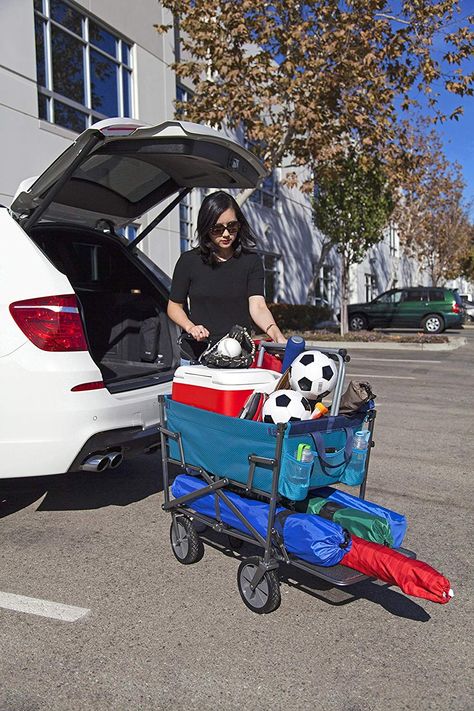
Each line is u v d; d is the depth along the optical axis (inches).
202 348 160.1
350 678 99.5
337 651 106.9
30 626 113.7
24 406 136.9
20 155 414.3
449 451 237.3
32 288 138.2
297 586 129.6
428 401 341.7
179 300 151.0
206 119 518.9
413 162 566.6
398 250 1526.8
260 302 147.1
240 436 116.8
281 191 883.4
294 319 802.2
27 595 124.7
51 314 137.9
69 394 138.5
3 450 138.3
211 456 125.4
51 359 137.6
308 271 979.9
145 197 184.5
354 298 1189.1
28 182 154.9
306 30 503.5
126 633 111.7
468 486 195.5
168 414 136.7
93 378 142.5
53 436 138.0
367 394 122.0
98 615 117.5
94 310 199.6
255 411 121.0
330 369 121.1
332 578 105.7
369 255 1273.4
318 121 505.7
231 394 122.6
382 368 483.8
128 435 150.6
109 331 198.2
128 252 191.8
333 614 119.0
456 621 117.1
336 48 493.0
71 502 176.6
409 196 1171.3
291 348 127.5
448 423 286.4
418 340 675.4
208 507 129.3
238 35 490.6
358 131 538.9
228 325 148.9
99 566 137.4
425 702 94.1
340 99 524.4
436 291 903.1
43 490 186.5
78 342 141.3
